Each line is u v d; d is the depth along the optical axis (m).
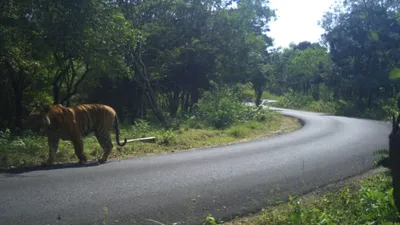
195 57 26.84
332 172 9.30
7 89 19.45
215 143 14.52
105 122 10.09
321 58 52.72
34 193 6.79
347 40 32.34
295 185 8.05
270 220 5.82
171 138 13.70
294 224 5.43
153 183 7.72
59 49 15.56
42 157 10.12
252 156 11.18
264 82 38.56
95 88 26.94
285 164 10.05
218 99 24.94
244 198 7.03
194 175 8.51
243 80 35.12
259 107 27.48
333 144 13.82
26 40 14.41
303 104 48.19
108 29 15.55
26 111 21.16
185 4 24.75
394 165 3.69
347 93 39.59
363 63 31.95
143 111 27.30
